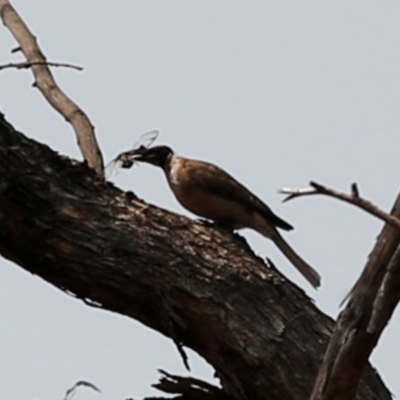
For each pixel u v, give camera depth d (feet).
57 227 33.73
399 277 26.37
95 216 34.17
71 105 40.04
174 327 34.81
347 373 27.81
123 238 34.19
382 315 26.94
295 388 34.22
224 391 35.42
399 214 26.89
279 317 34.68
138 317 35.29
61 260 34.01
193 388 35.45
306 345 34.63
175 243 34.71
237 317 34.42
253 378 34.53
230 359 34.55
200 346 35.01
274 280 35.14
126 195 35.09
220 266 34.78
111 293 34.55
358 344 27.45
